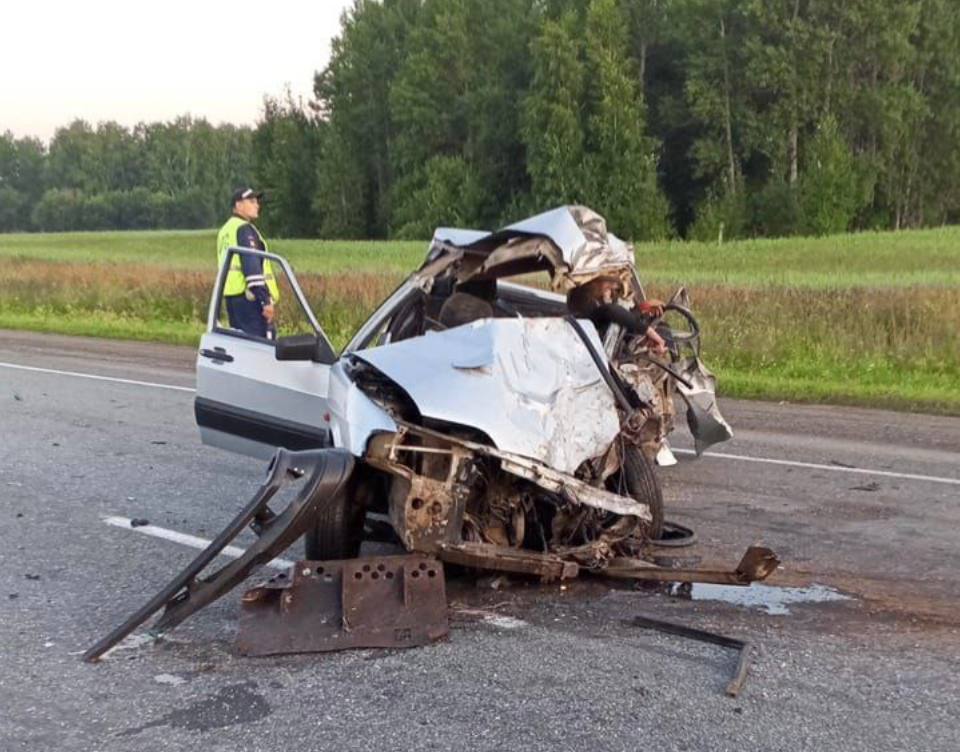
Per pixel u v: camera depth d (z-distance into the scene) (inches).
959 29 2807.6
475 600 217.2
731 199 2647.6
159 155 5457.7
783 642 196.2
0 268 1134.4
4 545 262.2
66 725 166.6
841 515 286.0
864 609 214.2
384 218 3275.1
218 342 283.4
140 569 244.2
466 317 258.2
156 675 184.2
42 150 5546.3
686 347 311.3
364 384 220.8
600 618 208.2
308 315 262.4
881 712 167.8
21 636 203.6
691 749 155.3
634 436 237.3
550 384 214.2
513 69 2962.6
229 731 163.2
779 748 155.7
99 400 480.7
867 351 592.1
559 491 203.3
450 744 157.5
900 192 2812.5
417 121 3038.9
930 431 413.4
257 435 273.3
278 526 194.1
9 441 386.0
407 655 189.6
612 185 2613.2
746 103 2748.5
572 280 263.7
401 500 202.1
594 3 2667.3
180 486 318.3
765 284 792.9
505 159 2972.4
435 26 3058.6
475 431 203.3
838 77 2714.1
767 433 409.1
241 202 327.9
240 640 192.5
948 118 2807.6
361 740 159.3
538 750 155.3
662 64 2920.8
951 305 624.1
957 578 233.6
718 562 243.0
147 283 978.1
